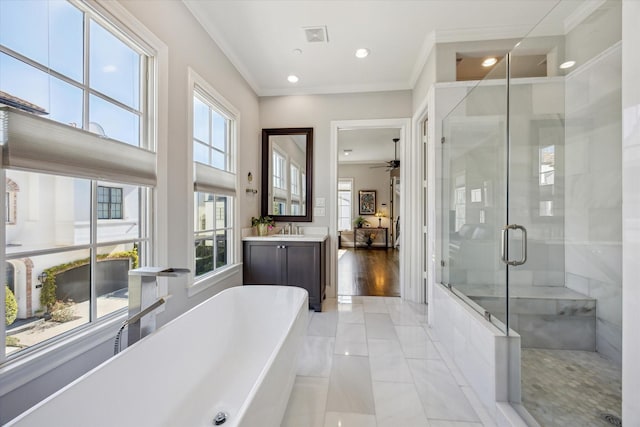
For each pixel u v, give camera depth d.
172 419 1.26
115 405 1.07
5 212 0.98
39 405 0.83
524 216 2.38
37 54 1.10
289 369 1.42
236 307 2.09
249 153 3.34
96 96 1.38
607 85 2.04
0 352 0.96
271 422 1.11
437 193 2.60
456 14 2.29
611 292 1.99
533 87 2.40
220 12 2.21
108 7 1.35
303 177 3.63
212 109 2.59
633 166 0.87
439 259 2.57
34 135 1.00
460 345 1.91
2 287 0.96
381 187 8.94
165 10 1.80
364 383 1.74
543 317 2.07
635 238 0.86
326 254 3.57
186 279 2.03
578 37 2.18
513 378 1.46
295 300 2.07
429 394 1.64
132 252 1.61
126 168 1.45
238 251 3.03
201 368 1.63
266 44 2.66
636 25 0.86
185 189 2.02
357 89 3.51
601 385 1.62
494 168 2.40
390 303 3.35
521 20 2.36
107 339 1.35
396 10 2.23
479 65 2.88
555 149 2.38
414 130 3.37
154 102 1.71
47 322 1.16
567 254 2.32
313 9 2.20
